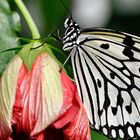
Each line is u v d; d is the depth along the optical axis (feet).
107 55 1.90
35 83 1.78
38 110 1.76
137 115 1.90
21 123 1.76
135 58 1.89
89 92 1.88
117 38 1.89
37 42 1.84
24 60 1.80
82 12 2.40
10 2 2.00
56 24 2.29
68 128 1.78
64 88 1.79
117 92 1.90
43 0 2.29
